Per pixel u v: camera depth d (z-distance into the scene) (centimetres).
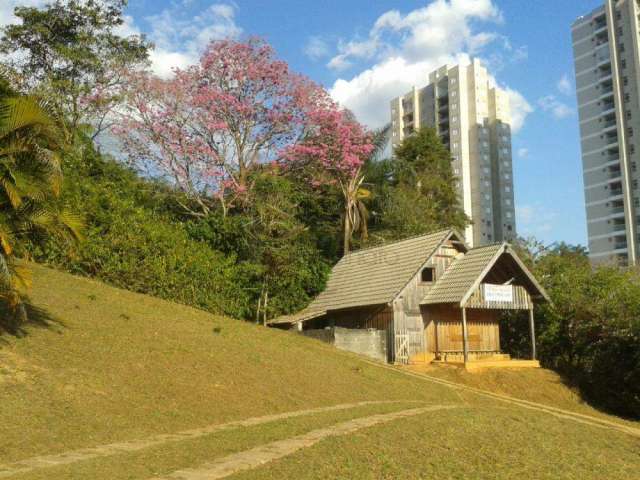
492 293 2594
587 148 7656
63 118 2902
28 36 3044
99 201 2439
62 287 1939
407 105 9556
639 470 1141
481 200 8231
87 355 1398
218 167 3434
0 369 1179
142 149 3300
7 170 1190
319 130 3756
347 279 3056
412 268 2647
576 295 2759
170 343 1672
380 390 1803
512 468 1043
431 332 2652
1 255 1218
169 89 3359
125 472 835
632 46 7281
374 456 1012
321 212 4016
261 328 2398
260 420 1286
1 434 960
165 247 2570
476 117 8450
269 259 2962
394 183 4734
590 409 2320
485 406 1797
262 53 3628
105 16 3234
